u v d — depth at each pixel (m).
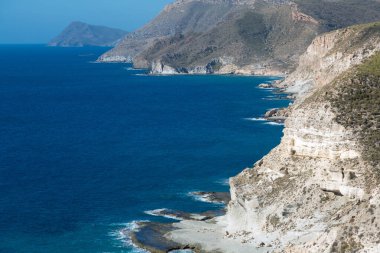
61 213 100.06
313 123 84.00
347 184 78.12
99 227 93.62
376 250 63.41
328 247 66.31
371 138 79.62
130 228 93.00
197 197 108.69
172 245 85.44
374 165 77.25
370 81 86.75
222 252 81.44
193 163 134.25
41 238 89.12
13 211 100.75
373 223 66.50
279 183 87.00
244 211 87.62
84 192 111.81
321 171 81.94
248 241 83.06
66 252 84.00
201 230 90.69
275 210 83.38
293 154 88.12
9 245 86.44
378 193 69.88
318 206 79.81
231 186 92.88
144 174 124.75
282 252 74.38
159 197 108.88
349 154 79.94
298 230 78.69
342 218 74.38
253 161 135.50
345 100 84.19
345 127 80.69
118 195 110.12
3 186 115.25
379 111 82.00
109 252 84.06
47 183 117.69
